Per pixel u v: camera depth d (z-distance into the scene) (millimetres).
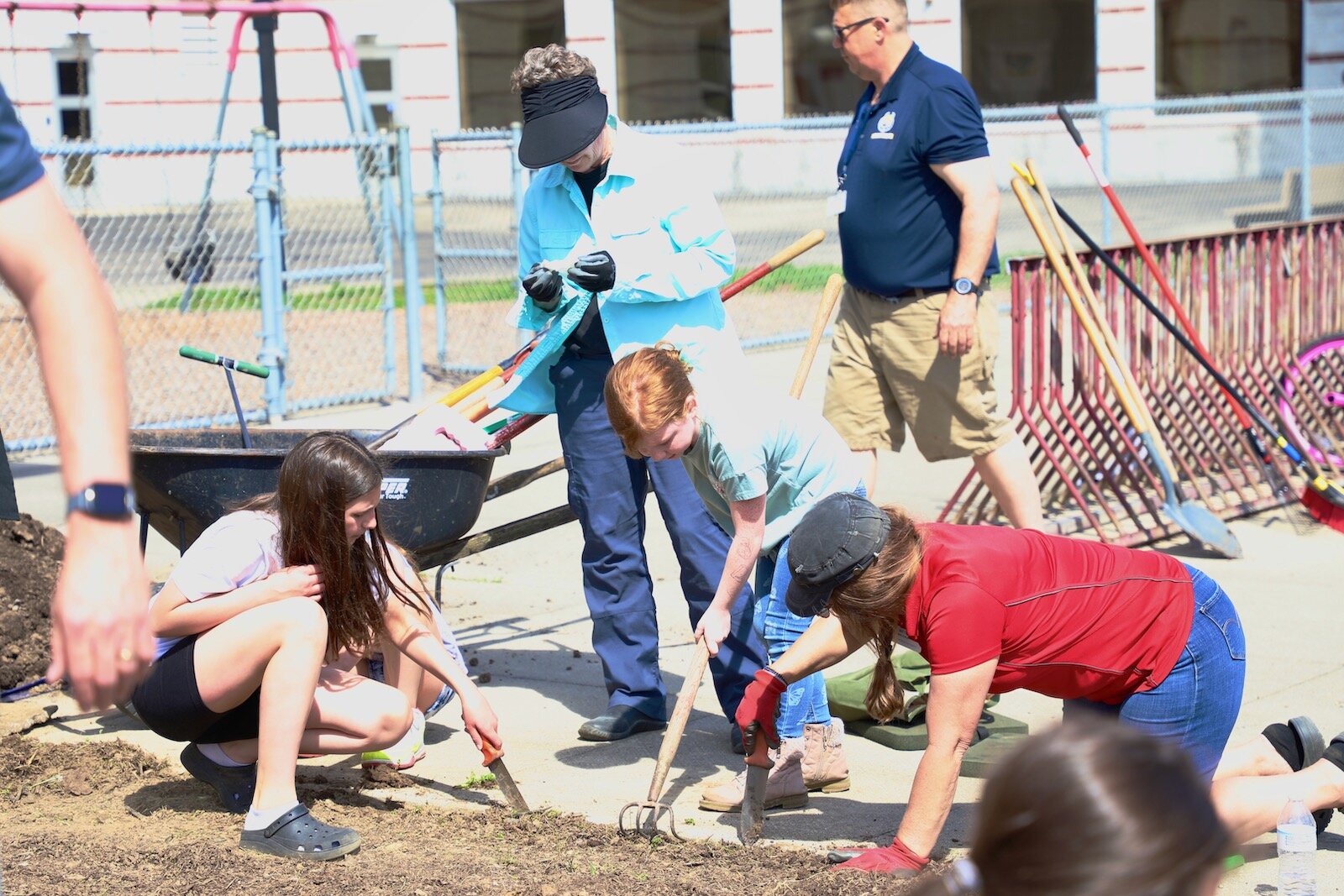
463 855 4227
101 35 24016
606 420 5348
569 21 27859
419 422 5383
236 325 16000
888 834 4465
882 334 6789
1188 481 9117
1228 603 3924
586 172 5172
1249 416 8344
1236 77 27688
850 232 6711
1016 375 8094
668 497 5207
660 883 3947
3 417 11922
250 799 4594
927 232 6570
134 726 5559
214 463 4883
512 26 28656
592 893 3869
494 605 7250
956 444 6793
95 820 4535
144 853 4141
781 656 4699
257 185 11625
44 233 1927
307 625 4246
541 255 5402
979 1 29453
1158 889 1422
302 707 4250
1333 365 9758
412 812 4652
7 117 1938
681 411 4227
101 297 1952
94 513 1875
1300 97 17766
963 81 6457
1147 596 3793
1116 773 1456
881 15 6449
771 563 4844
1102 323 7801
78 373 1900
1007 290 17656
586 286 4930
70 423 1892
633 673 5500
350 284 15164
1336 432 9844
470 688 4609
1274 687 5691
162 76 24500
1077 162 22625
